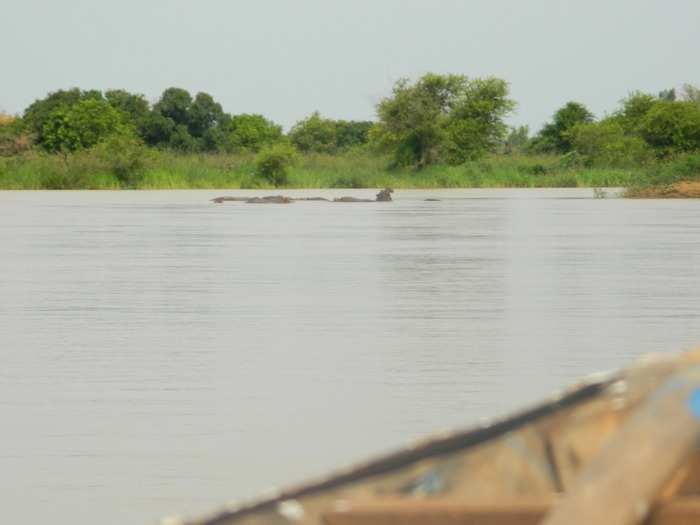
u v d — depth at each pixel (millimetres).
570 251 66000
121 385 26000
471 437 6078
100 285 48781
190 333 34594
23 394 25000
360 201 152375
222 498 16688
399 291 45906
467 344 31844
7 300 43406
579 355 29875
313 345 31953
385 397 24391
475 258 61500
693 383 5402
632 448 5258
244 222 99688
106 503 16438
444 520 5770
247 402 23953
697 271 53875
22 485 17484
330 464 18656
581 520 5121
